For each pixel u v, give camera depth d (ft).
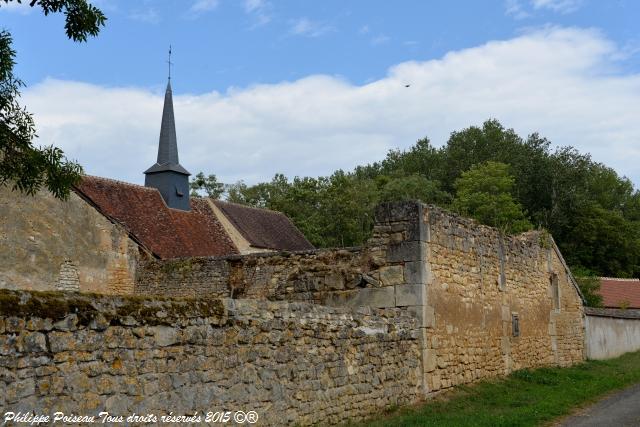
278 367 28.99
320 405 31.40
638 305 120.88
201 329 25.13
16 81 37.24
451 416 36.29
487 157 185.47
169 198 96.48
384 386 37.11
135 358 22.38
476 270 50.47
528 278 61.72
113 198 84.64
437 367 42.68
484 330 50.62
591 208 165.07
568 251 161.68
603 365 71.31
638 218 199.72
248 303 28.07
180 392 23.90
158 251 79.82
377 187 172.04
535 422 36.01
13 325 18.81
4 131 37.63
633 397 46.68
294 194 168.86
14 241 56.29
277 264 51.31
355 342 34.91
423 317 41.50
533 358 60.49
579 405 43.32
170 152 114.21
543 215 166.40
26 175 39.09
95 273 61.98
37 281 57.41
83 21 37.93
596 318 80.38
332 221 159.12
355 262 44.45
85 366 20.72
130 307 22.44
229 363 26.30
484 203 147.33
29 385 19.07
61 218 60.03
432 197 169.17
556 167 172.65
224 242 96.02
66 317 20.31
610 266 161.79
